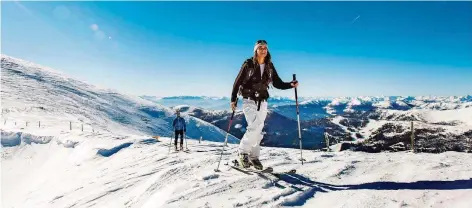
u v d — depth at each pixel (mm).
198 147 13703
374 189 3895
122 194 5598
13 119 55594
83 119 87875
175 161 8023
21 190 15211
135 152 12875
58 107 97438
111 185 6582
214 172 5031
